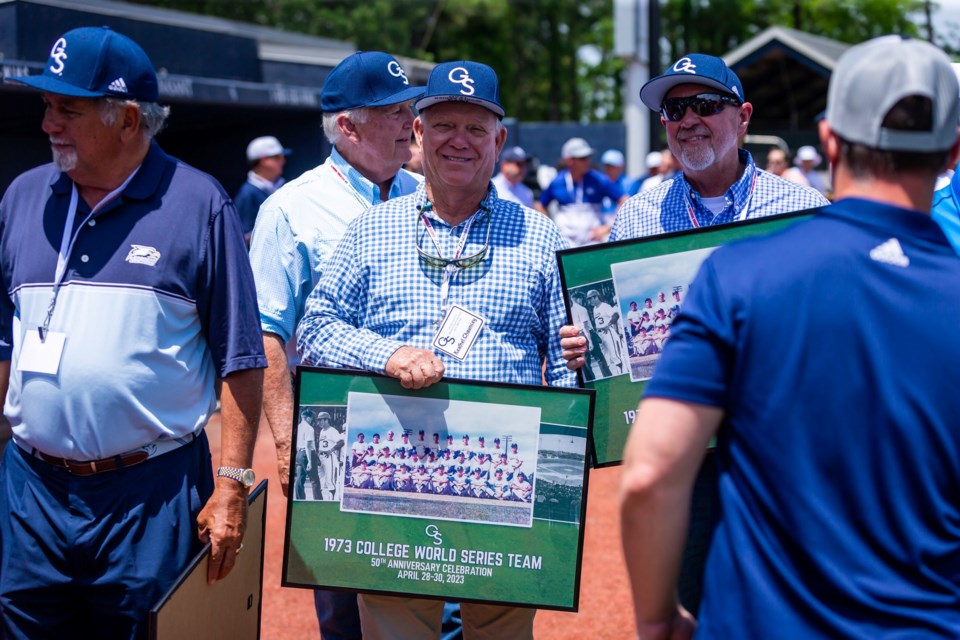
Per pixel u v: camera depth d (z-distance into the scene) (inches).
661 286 122.9
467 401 113.6
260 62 457.1
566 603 114.1
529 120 1935.3
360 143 139.7
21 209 114.3
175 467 113.4
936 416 70.0
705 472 120.4
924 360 70.5
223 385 114.7
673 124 133.7
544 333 124.7
